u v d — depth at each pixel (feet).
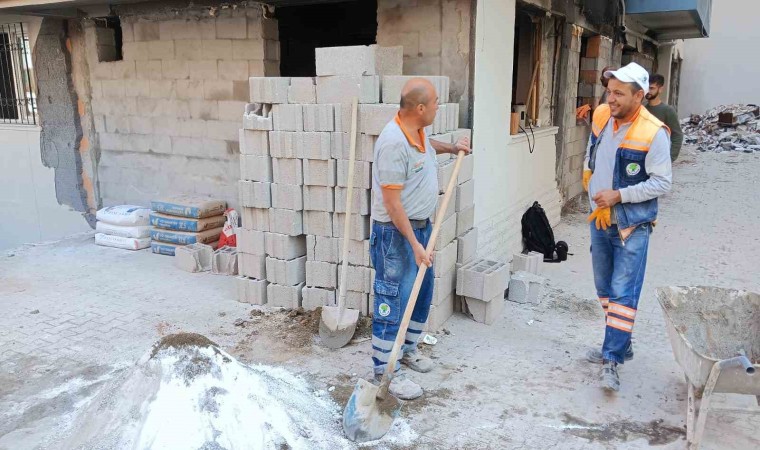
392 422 10.70
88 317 15.96
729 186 34.96
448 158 14.73
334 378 12.62
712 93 67.77
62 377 12.74
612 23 28.58
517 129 20.94
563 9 23.82
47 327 15.31
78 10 23.26
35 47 25.14
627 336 11.80
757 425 11.00
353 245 14.98
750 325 11.32
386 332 11.80
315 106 14.42
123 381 10.16
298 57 29.96
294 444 9.84
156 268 20.07
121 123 23.93
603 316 16.16
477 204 17.37
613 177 11.73
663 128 11.25
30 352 13.92
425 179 11.35
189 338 9.98
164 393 9.32
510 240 20.57
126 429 9.25
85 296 17.49
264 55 20.18
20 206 28.04
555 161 26.48
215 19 20.76
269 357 13.57
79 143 25.43
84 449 9.22
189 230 21.08
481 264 15.97
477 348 14.07
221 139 21.71
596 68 29.22
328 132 14.47
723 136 55.62
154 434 8.95
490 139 17.99
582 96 29.86
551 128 24.70
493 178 18.58
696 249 22.47
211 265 19.60
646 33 39.11
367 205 14.56
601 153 12.02
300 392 11.73
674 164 44.60
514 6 19.10
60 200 26.68
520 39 24.70
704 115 64.80
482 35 16.58
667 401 11.85
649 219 11.60
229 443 9.07
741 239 23.73
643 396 12.02
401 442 10.49
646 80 11.07
